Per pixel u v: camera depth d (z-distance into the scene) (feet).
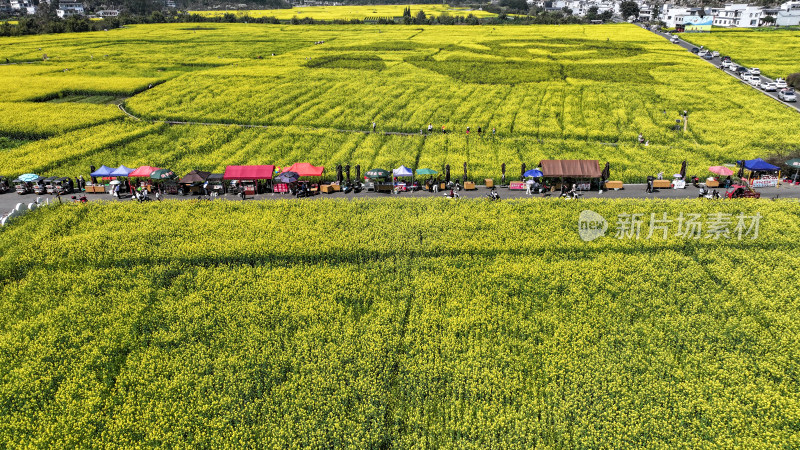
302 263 159.12
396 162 237.25
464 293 143.95
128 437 107.24
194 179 208.74
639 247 161.58
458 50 462.60
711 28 603.26
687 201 189.88
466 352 125.29
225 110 305.73
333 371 120.57
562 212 183.93
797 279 146.00
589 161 208.13
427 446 105.09
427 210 189.37
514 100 321.73
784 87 339.36
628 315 134.41
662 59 416.67
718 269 150.00
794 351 121.39
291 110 309.63
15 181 216.95
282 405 112.16
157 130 278.05
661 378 116.98
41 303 141.69
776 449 101.55
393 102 318.65
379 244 164.14
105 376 120.57
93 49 476.95
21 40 525.34
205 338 130.62
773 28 593.01
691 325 131.03
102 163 237.86
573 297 140.56
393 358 123.75
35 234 171.83
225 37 541.75
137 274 153.28
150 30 601.21
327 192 215.51
